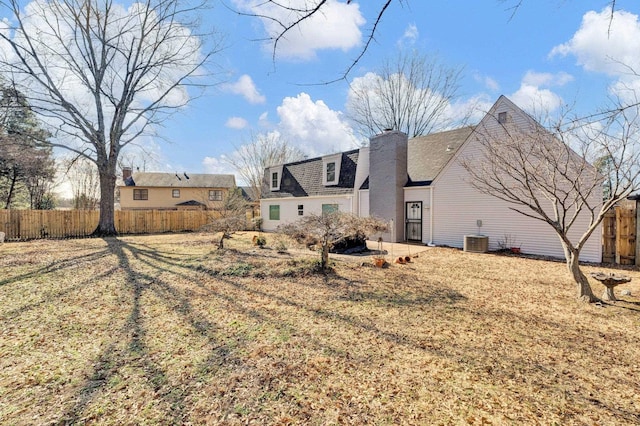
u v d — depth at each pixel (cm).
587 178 646
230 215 1403
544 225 990
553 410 241
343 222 708
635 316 447
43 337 380
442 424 225
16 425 225
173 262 862
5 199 2217
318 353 337
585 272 731
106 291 580
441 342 364
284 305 503
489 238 1108
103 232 1628
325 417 233
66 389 271
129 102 1622
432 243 1259
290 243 1118
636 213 814
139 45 1550
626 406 246
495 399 255
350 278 683
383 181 1390
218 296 553
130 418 233
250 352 340
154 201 3303
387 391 266
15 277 686
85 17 1431
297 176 1959
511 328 405
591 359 322
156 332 396
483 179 769
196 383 279
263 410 241
